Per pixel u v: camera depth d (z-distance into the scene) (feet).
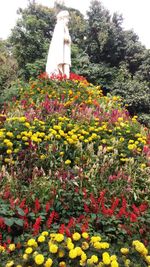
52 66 23.20
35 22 45.47
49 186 8.59
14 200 7.77
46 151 11.18
